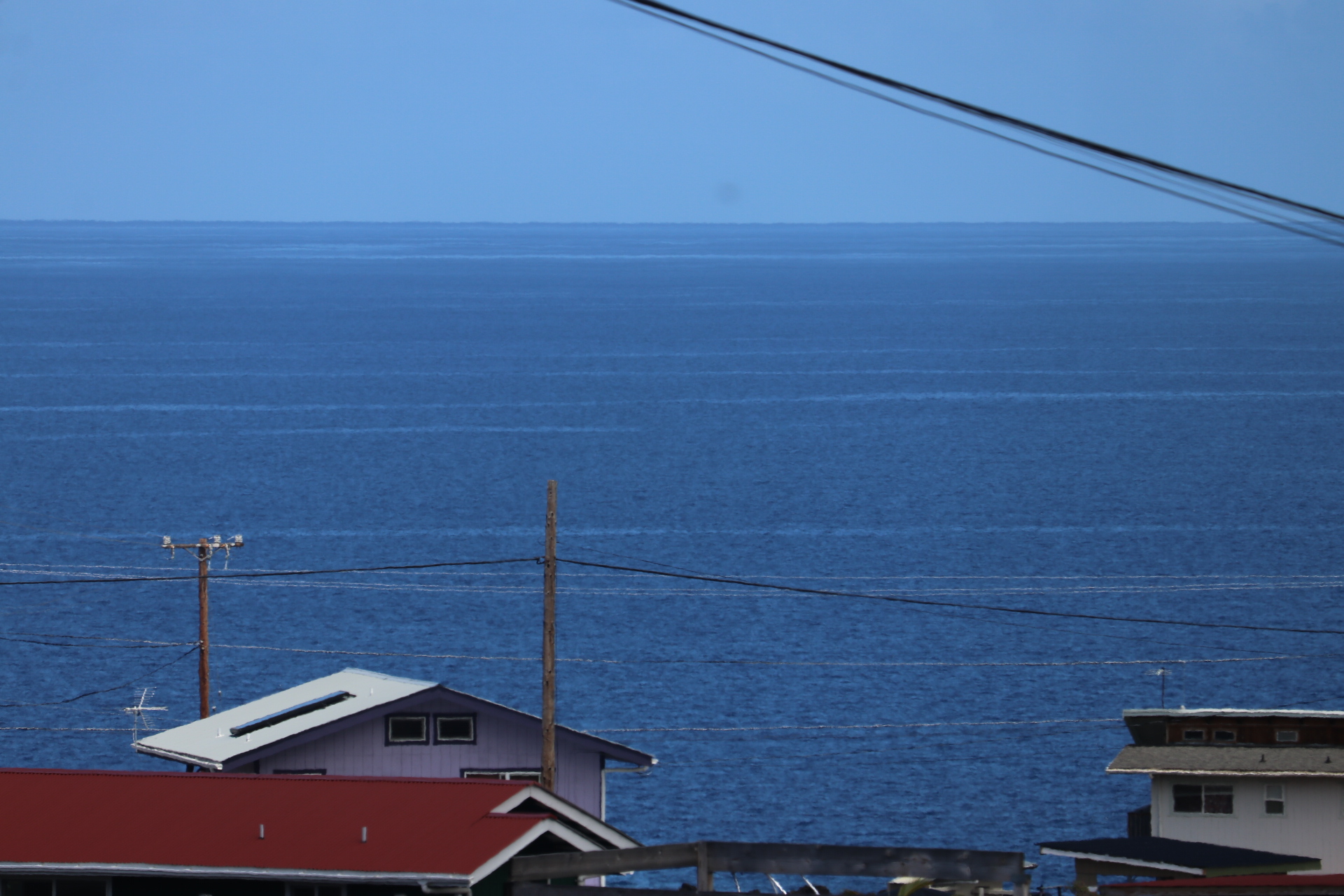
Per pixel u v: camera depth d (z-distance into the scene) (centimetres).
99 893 7594
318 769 11194
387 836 7569
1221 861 11762
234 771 10944
